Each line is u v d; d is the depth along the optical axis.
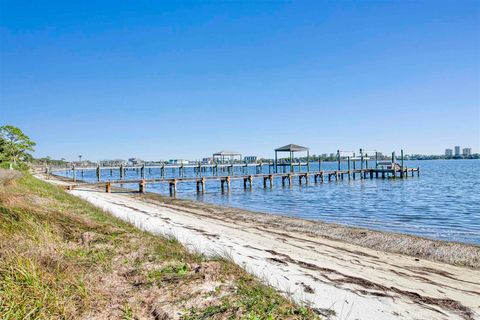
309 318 5.14
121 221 12.92
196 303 5.17
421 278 9.18
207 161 95.44
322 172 57.53
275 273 8.22
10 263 5.47
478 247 12.64
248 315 4.86
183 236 12.45
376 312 6.19
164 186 58.53
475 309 6.94
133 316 4.74
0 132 36.09
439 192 38.47
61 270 5.81
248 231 15.44
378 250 12.55
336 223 19.36
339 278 8.45
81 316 4.57
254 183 62.50
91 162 87.50
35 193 15.33
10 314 4.24
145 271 6.45
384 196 35.47
